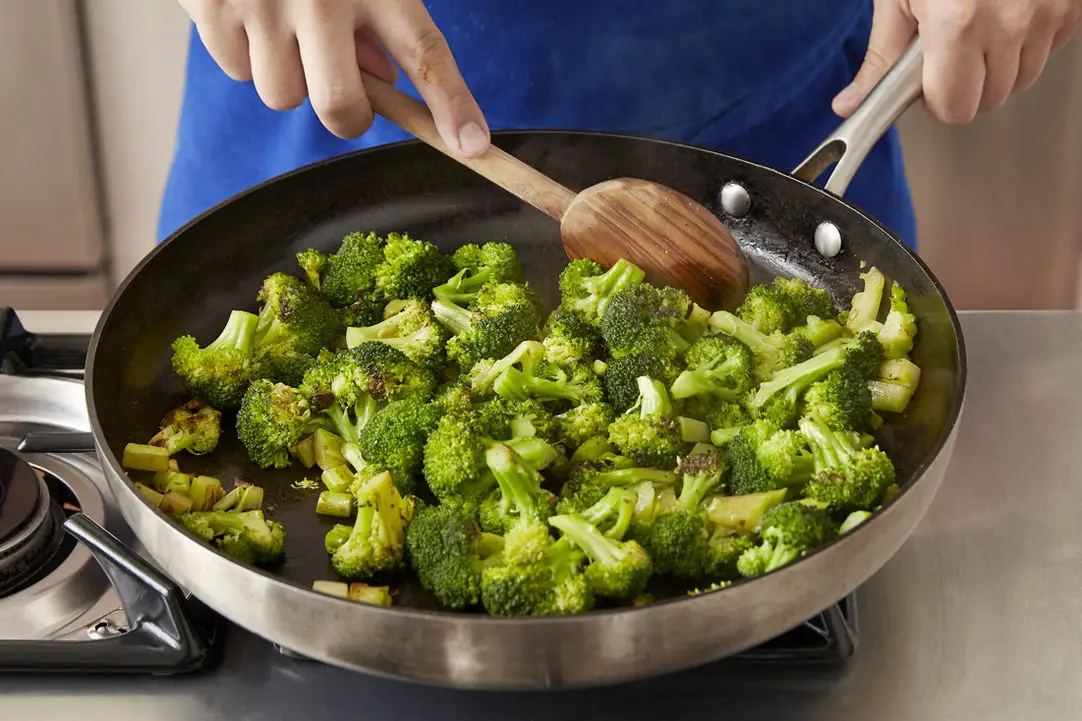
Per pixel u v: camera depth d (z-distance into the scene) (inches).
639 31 37.5
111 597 30.1
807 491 30.4
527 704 28.7
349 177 35.5
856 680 29.0
